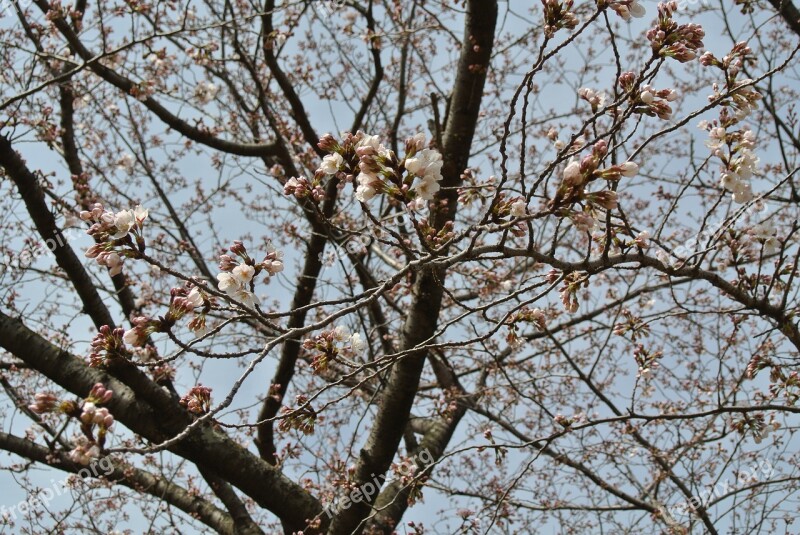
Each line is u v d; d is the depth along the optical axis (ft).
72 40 17.56
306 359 22.43
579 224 7.44
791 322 12.67
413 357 15.81
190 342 7.95
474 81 16.11
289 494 16.66
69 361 15.84
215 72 23.27
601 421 12.88
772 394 13.82
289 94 19.22
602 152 7.21
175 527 20.31
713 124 11.27
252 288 8.27
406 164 7.47
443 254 9.95
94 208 7.70
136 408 15.55
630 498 20.75
